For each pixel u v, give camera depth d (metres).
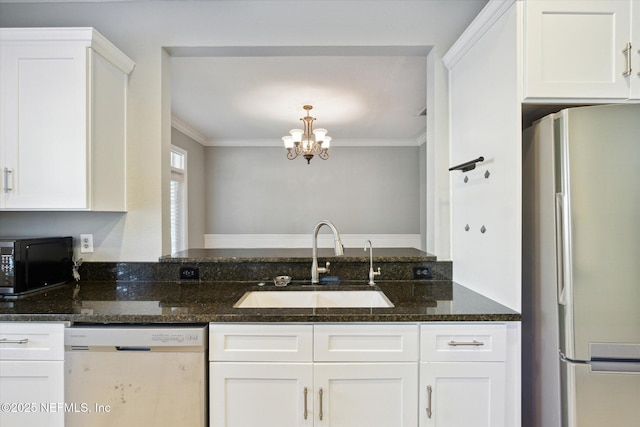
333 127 4.45
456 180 1.78
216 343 1.26
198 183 4.95
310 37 1.87
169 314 1.27
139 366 1.25
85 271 1.85
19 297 1.52
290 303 1.71
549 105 1.29
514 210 1.28
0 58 1.53
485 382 1.27
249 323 1.27
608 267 1.14
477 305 1.37
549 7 1.22
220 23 1.88
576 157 1.16
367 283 1.80
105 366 1.25
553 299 1.22
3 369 1.27
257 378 1.27
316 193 5.24
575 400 1.16
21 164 1.54
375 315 1.26
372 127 4.45
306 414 1.26
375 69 2.64
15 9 1.88
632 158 1.13
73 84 1.53
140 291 1.63
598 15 1.23
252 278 1.86
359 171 5.24
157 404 1.25
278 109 3.67
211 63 2.54
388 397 1.27
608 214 1.14
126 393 1.25
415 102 3.42
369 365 1.27
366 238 5.24
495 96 1.39
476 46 1.55
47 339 1.27
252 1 1.87
